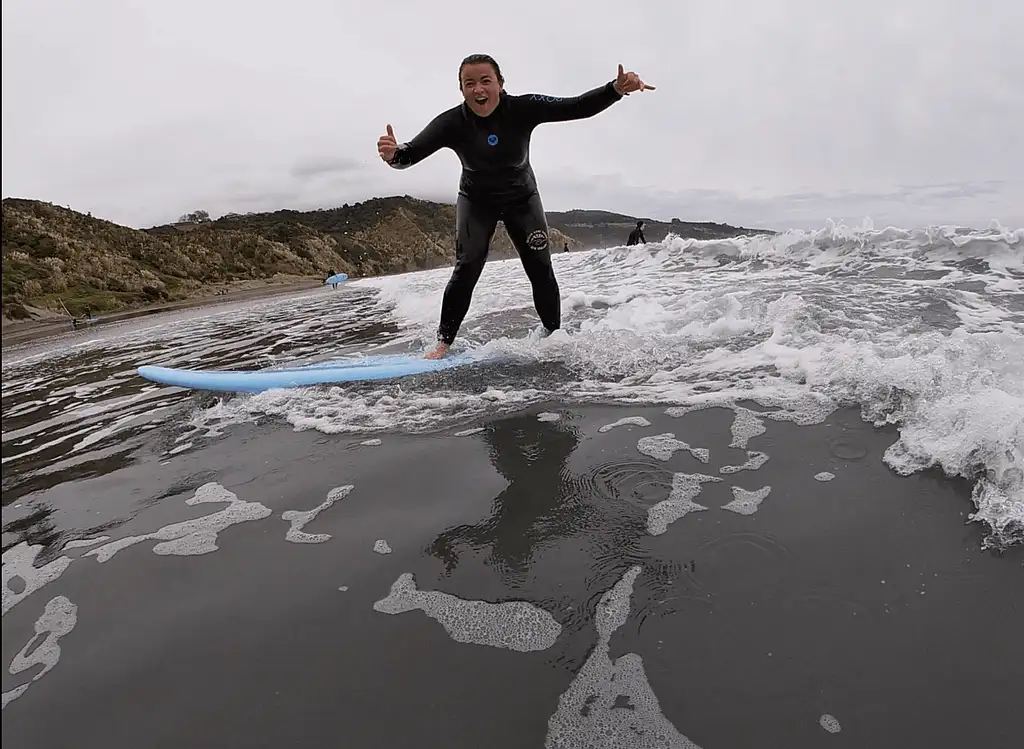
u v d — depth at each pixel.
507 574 1.81
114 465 3.02
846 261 6.55
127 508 2.50
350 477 2.56
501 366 4.02
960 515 1.85
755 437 2.55
